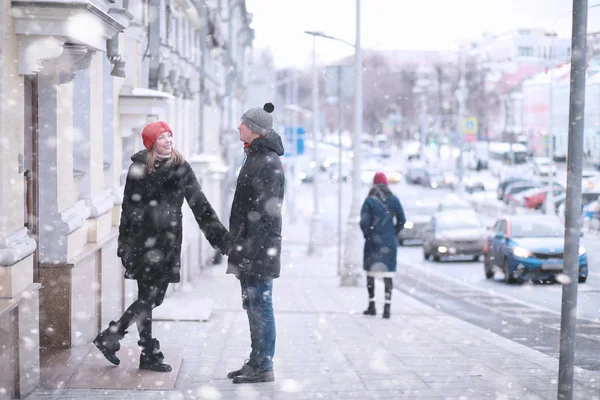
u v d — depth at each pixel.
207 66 34.53
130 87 14.64
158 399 8.12
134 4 15.13
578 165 7.24
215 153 40.00
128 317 9.12
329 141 149.25
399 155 126.88
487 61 105.75
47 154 10.00
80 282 10.59
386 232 16.02
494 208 62.53
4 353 7.53
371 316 16.52
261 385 8.97
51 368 9.23
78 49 8.77
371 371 9.99
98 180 12.27
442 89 107.81
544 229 26.64
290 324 14.95
